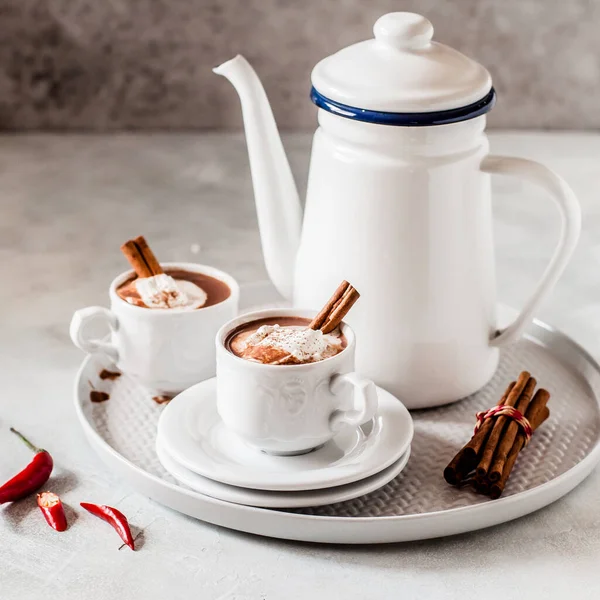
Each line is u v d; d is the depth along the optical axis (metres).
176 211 1.60
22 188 1.67
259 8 1.86
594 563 0.80
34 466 0.88
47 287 1.31
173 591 0.77
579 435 0.95
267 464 0.86
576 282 1.37
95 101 1.93
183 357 0.98
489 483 0.85
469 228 0.95
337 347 0.86
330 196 0.95
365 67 0.91
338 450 0.88
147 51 1.89
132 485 0.87
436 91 0.89
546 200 1.68
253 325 0.90
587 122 1.94
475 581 0.78
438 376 0.97
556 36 1.87
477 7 1.85
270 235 1.05
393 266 0.93
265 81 1.92
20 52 1.89
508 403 0.92
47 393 1.05
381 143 0.91
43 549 0.81
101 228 1.52
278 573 0.79
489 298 0.99
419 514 0.80
